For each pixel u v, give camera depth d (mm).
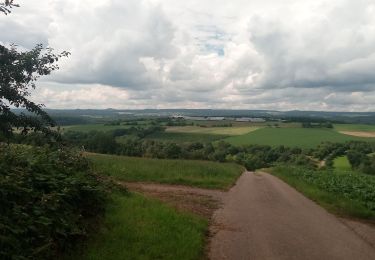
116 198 13594
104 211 11570
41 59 9711
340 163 98188
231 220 14539
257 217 15445
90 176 13148
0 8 9117
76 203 10422
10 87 9500
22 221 7453
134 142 93500
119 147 82062
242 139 136250
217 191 24078
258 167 107250
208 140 132250
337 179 33188
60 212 8945
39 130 10430
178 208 15773
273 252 10469
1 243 6645
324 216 16484
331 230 13617
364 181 32812
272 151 117562
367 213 16953
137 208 12766
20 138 10531
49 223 7844
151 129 136875
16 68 9398
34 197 8617
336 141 126625
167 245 9695
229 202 19312
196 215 14594
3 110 9602
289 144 127062
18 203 8117
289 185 31984
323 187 27453
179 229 11477
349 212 17656
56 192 9234
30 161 10242
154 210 12969
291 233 12805
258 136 141375
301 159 103688
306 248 11031
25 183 8891
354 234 13180
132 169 28516
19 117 9859
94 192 11422
